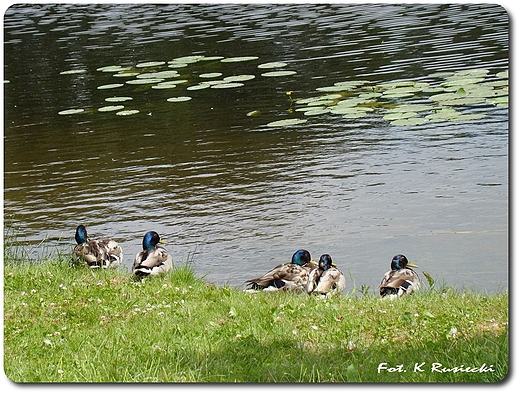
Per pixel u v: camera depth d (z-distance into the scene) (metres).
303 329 9.74
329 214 16.70
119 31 37.47
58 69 31.77
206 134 22.69
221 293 11.79
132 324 10.19
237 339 9.30
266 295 11.82
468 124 21.36
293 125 22.73
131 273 13.54
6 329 10.05
